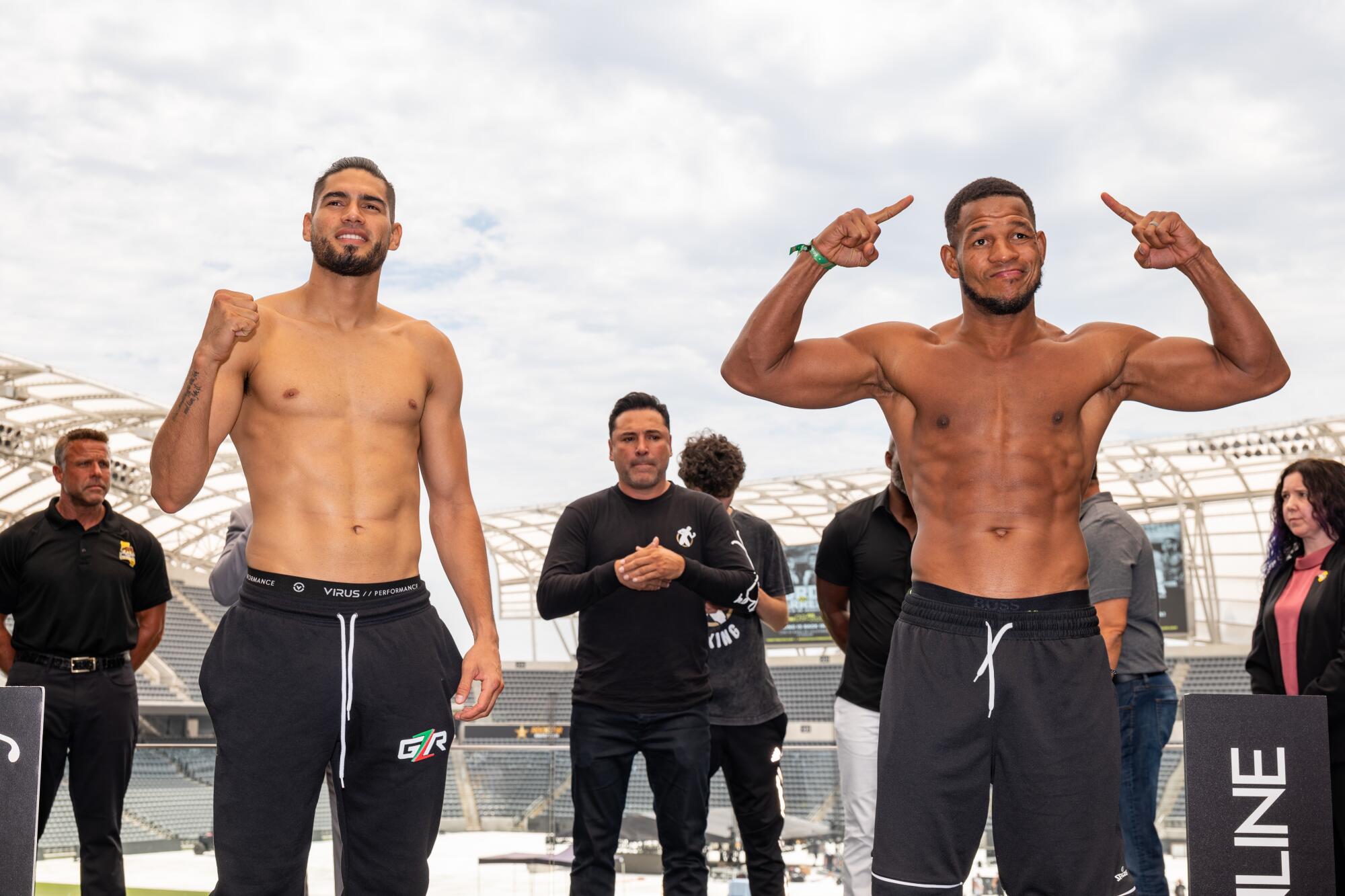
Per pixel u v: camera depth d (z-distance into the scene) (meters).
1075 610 2.12
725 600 3.32
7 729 2.45
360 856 2.27
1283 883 2.57
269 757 2.13
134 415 28.33
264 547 2.21
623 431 3.58
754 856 3.80
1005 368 2.21
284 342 2.29
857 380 2.30
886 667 2.25
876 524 3.61
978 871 4.44
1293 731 2.61
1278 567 3.69
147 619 4.38
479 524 2.58
